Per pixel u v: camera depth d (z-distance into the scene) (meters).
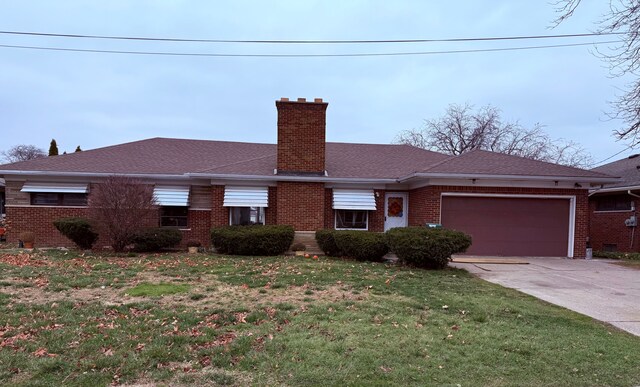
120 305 6.26
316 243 14.13
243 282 8.16
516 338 5.20
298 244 13.40
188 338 4.82
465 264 11.87
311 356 4.42
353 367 4.18
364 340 4.94
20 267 9.23
